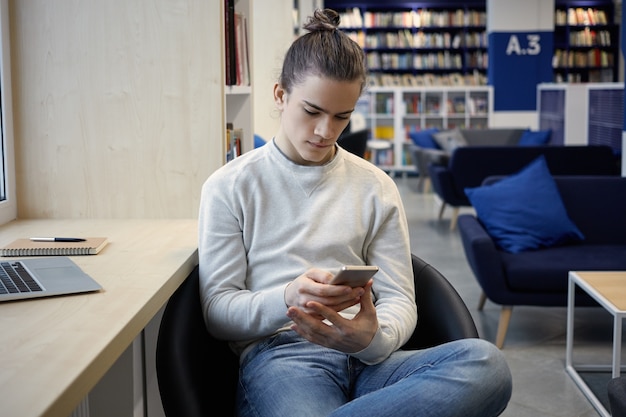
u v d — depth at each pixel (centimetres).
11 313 159
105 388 206
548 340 418
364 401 159
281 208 193
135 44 269
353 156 202
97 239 227
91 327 149
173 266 200
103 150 273
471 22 1488
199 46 268
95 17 269
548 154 730
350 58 177
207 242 192
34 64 270
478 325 445
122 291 175
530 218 445
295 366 178
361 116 1263
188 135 272
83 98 271
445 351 169
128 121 272
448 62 1502
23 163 274
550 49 1349
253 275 193
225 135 273
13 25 268
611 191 465
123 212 275
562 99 1114
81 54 270
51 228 256
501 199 453
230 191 191
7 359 132
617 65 1511
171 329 181
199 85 270
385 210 196
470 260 427
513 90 1354
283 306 175
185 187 273
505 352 400
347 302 170
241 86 314
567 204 462
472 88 1344
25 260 201
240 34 320
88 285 177
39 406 113
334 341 170
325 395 171
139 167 273
